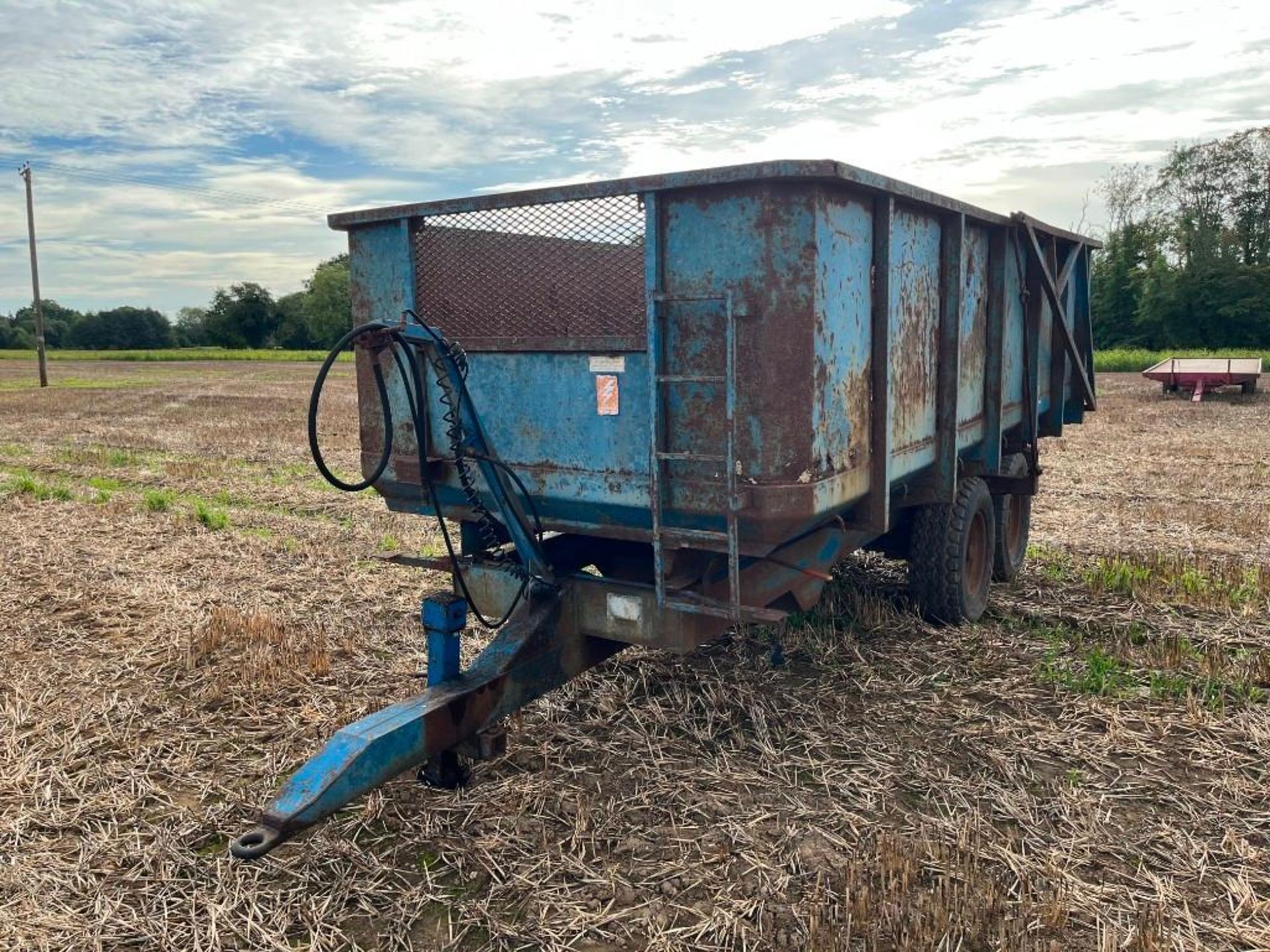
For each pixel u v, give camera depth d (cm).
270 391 3516
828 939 324
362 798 429
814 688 552
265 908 359
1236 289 5616
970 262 581
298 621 688
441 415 476
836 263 391
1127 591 728
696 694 545
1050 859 376
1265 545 867
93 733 509
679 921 347
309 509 1133
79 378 4631
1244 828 402
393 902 362
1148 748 471
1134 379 3394
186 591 773
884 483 448
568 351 424
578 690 549
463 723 396
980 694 542
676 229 387
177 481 1357
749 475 386
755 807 421
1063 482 1220
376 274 493
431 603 409
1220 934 334
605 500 428
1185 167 6362
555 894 363
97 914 356
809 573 468
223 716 527
